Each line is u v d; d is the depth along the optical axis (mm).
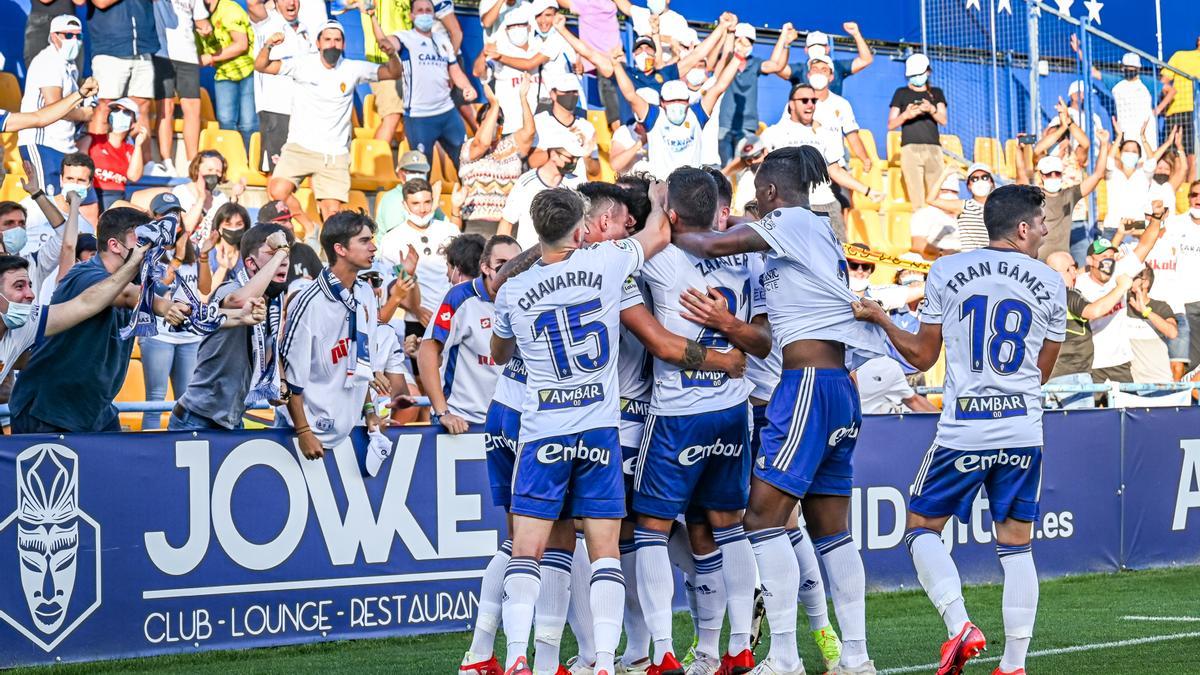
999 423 7848
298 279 9914
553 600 7805
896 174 21688
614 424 7496
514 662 7289
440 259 15422
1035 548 13188
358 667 9094
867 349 7965
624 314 7633
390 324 13203
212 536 9625
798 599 8797
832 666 8734
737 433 8023
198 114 16141
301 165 16172
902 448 12484
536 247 8203
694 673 8391
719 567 8367
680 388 7820
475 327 10359
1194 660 9070
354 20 18047
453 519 10508
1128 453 13781
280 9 16250
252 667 9086
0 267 8844
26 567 9016
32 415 9281
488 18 18156
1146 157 22594
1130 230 21609
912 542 8039
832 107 19688
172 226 9328
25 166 14523
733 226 8648
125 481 9352
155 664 9219
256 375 9578
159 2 15859
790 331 7895
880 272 19344
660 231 7902
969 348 7910
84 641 9211
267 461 9805
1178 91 23562
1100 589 12641
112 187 14906
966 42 22844
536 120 17281
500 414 8133
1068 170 20859
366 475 10156
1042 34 23375
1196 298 20375
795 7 21797
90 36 15297
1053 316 8008
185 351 13094
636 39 19656
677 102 18156
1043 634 10266
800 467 7777
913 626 10656
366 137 18031
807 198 8172
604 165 19438
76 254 11430
